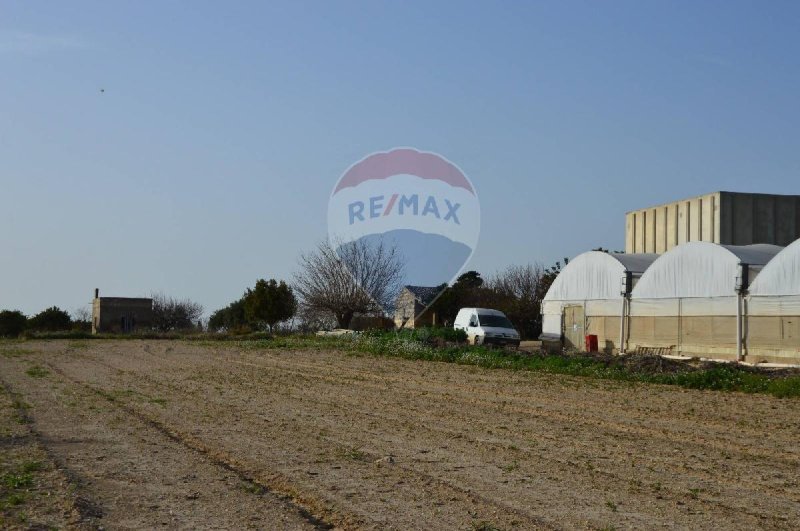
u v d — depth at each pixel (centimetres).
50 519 790
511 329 4034
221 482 957
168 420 1460
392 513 818
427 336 3912
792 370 2405
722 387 2059
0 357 3272
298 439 1259
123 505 849
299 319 6066
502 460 1096
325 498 880
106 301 8012
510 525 774
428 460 1094
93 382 2200
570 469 1040
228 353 3591
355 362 3016
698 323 3216
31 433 1305
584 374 2442
